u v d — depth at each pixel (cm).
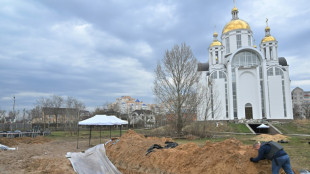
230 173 659
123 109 9025
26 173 933
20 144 2020
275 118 4469
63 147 1822
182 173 774
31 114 5512
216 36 5409
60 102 5350
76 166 1015
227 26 5469
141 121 5862
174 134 2491
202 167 739
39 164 1092
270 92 4591
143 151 1023
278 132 3400
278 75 4594
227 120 4566
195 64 2670
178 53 2628
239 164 660
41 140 2291
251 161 640
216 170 697
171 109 2550
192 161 790
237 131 3447
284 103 4538
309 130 3366
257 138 2319
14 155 1355
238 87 4644
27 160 1200
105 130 4472
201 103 2767
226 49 5419
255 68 4666
